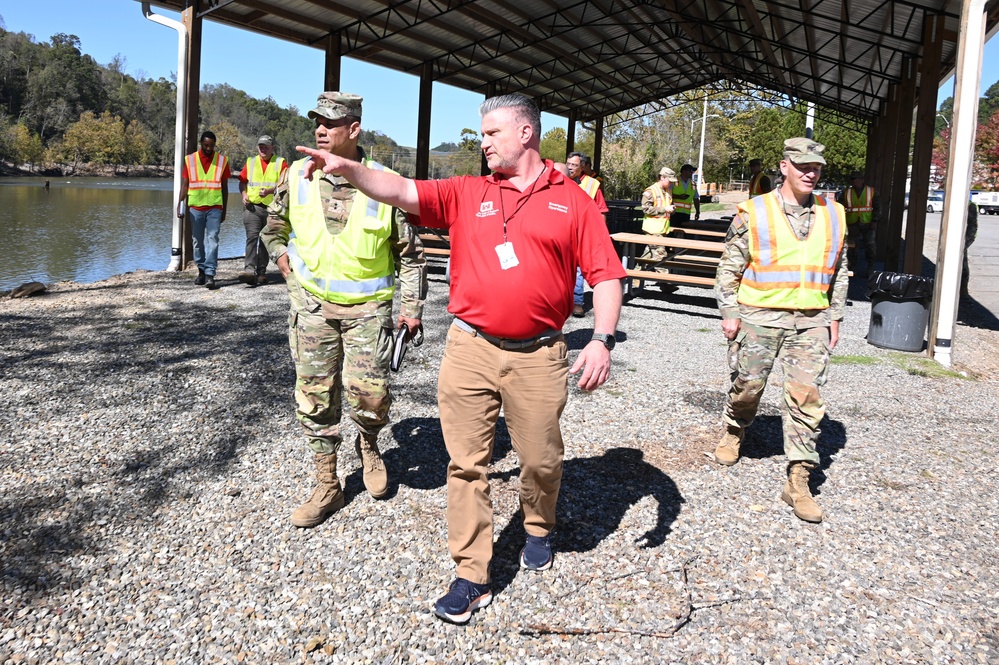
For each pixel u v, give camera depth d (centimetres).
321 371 304
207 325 682
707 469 379
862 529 323
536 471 258
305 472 360
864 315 890
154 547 288
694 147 4962
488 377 246
